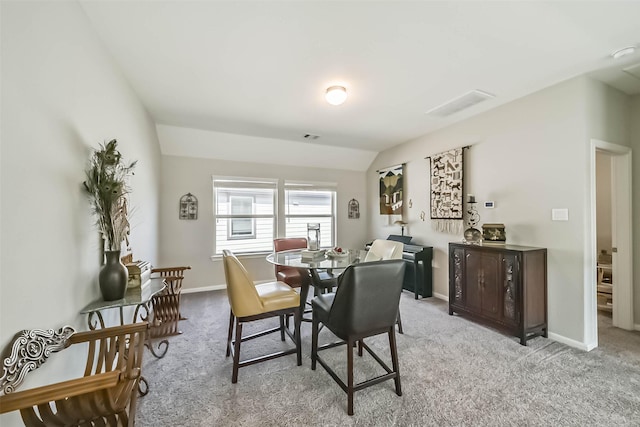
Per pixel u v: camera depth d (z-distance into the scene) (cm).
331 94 257
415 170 432
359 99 288
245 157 453
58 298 132
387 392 179
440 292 384
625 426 149
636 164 272
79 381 91
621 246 278
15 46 104
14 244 103
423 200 416
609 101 255
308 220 512
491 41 190
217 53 204
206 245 430
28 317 110
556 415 158
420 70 229
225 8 158
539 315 255
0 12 96
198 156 426
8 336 99
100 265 181
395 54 206
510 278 256
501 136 304
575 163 242
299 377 197
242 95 276
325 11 161
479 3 155
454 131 363
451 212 363
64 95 138
